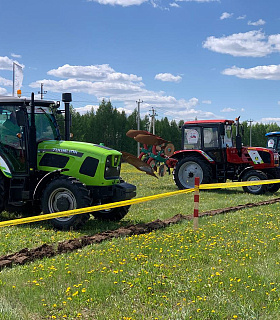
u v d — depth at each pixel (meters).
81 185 8.24
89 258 5.87
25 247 6.87
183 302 4.30
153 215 10.09
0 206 8.96
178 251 6.18
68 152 8.69
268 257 5.98
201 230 7.78
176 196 14.05
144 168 16.52
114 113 78.94
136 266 5.48
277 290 4.58
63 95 9.43
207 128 15.92
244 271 5.23
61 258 5.96
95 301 4.32
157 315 4.01
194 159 15.84
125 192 8.88
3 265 5.61
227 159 15.54
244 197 13.88
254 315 3.97
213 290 4.59
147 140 16.86
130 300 4.36
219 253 6.18
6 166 8.73
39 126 9.05
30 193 8.70
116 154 8.94
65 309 4.17
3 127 8.88
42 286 4.73
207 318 3.95
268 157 15.06
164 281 4.88
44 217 6.57
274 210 10.62
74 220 8.13
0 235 7.62
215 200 13.05
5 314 3.99
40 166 8.75
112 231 7.80
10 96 9.20
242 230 7.89
